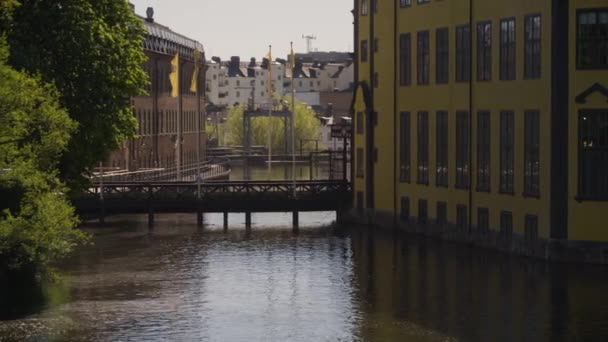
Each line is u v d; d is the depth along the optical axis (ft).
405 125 270.87
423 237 260.62
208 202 288.10
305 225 291.99
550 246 213.66
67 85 202.49
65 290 189.06
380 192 282.77
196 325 162.71
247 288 192.85
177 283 197.67
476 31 239.50
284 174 533.96
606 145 209.87
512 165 226.79
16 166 170.71
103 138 208.13
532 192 219.82
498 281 195.21
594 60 209.67
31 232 168.14
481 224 239.30
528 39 220.02
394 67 274.77
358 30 291.99
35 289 188.44
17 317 166.50
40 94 177.17
